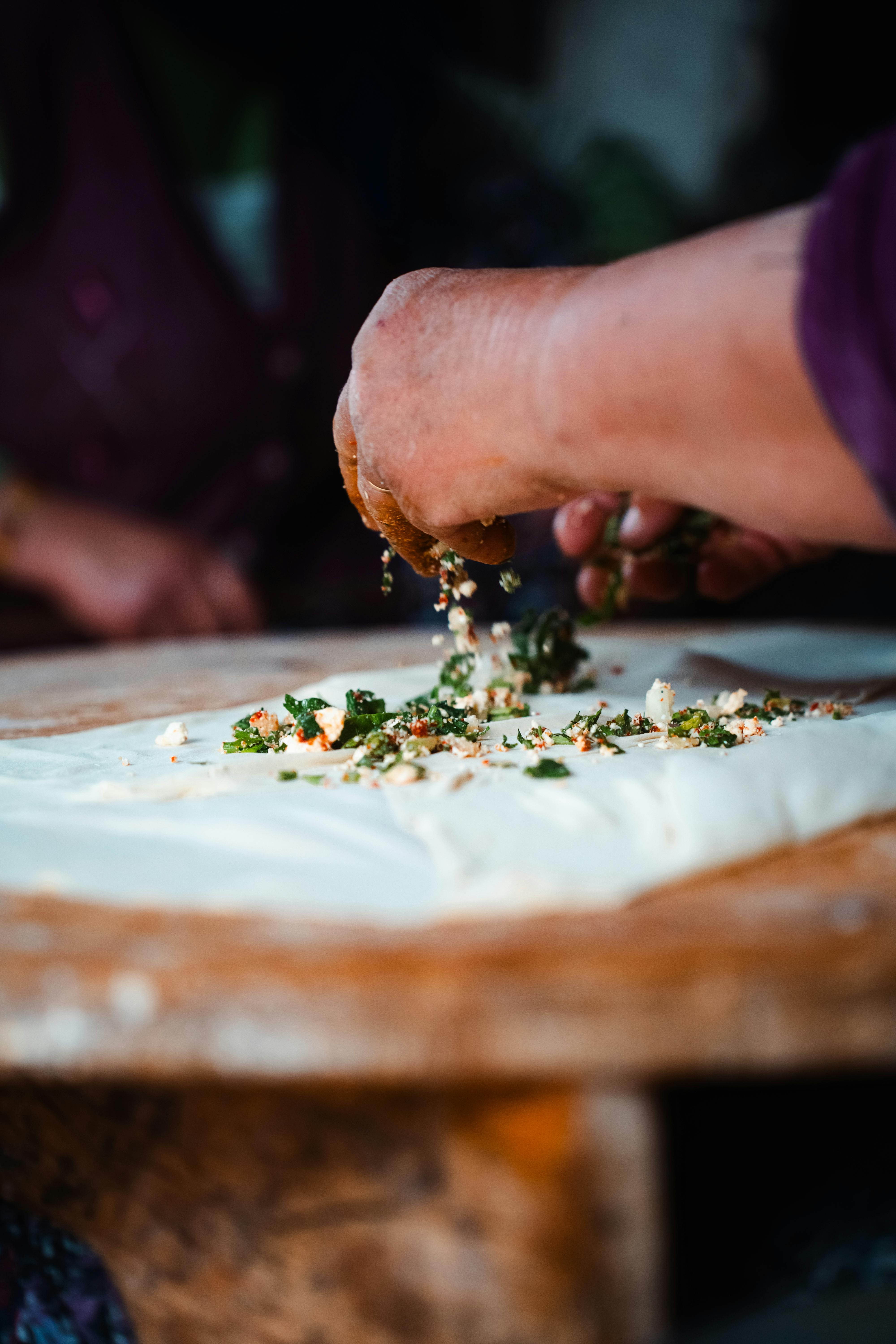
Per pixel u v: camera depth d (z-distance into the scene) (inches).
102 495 64.0
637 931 15.6
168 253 62.5
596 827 17.7
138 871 17.2
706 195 80.7
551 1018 14.4
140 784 19.9
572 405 18.0
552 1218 14.6
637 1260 14.5
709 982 14.6
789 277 16.7
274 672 33.8
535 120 75.2
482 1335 15.0
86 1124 16.2
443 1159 14.8
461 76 72.8
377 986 14.7
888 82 79.3
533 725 23.2
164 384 63.3
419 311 19.5
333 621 66.1
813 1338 14.9
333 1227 15.3
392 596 67.4
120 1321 17.9
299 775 20.6
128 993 14.9
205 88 65.1
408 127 71.9
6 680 33.6
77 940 15.8
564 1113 14.6
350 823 18.2
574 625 29.6
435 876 16.8
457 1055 14.4
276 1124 15.3
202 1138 15.6
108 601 55.1
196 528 66.0
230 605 58.7
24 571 56.0
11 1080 15.4
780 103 79.8
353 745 22.2
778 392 16.8
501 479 19.2
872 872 16.9
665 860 16.8
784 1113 16.7
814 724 22.8
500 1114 14.7
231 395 64.6
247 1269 15.8
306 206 66.7
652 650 31.8
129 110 61.2
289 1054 14.6
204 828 18.1
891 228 15.8
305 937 15.6
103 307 61.7
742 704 23.7
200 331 63.3
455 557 22.9
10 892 16.8
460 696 25.1
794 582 70.8
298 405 67.3
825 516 17.6
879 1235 16.7
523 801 18.6
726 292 17.0
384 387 19.5
